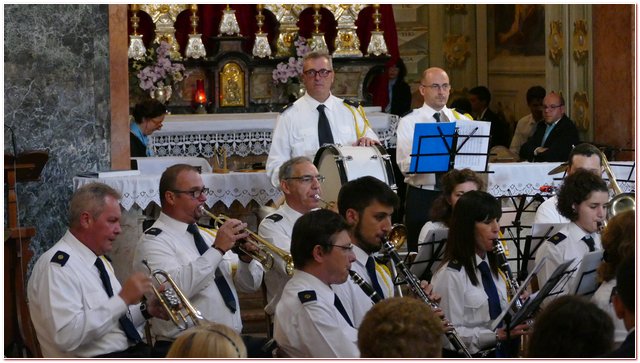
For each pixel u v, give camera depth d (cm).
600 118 1866
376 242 861
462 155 1320
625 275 604
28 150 1326
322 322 738
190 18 2045
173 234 902
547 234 961
